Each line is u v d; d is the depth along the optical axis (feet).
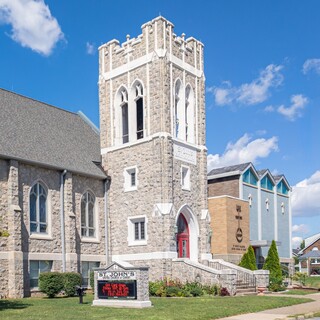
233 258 125.59
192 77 116.98
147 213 105.50
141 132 112.47
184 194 109.50
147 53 110.11
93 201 111.04
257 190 155.43
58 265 98.32
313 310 69.77
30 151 97.60
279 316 62.54
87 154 116.16
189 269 98.58
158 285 92.79
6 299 82.79
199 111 117.80
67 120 125.49
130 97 113.19
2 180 89.20
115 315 59.36
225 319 59.67
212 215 128.26
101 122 118.83
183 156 110.63
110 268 72.64
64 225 100.94
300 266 288.92
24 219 92.58
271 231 160.86
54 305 71.77
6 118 103.09
